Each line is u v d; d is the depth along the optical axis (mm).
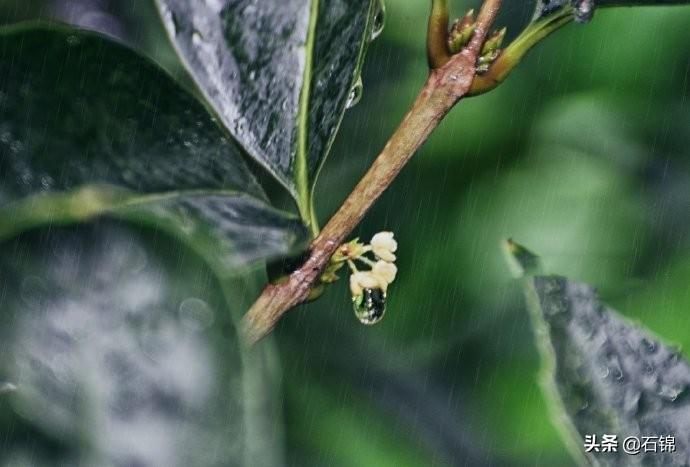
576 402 285
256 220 267
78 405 237
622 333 289
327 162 451
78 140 265
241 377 237
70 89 266
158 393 236
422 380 474
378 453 439
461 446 462
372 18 290
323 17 287
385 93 462
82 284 240
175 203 266
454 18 446
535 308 287
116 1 408
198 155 271
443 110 283
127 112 269
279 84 283
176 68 408
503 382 486
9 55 263
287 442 432
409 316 488
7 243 240
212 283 239
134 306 239
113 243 241
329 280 281
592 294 289
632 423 286
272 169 279
